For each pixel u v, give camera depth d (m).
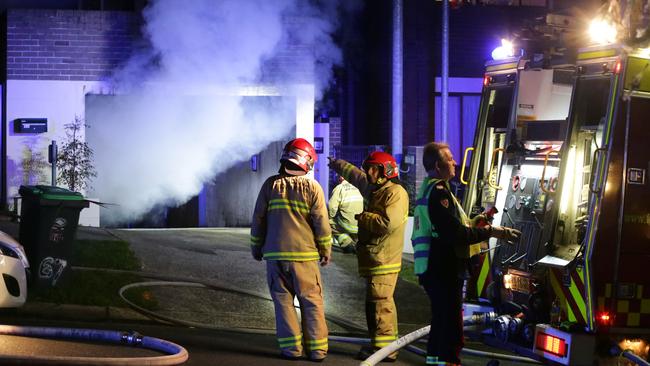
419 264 9.51
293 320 10.31
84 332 10.42
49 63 22.30
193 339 11.52
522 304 10.71
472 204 11.97
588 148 10.39
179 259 17.02
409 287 16.67
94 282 14.22
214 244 19.09
